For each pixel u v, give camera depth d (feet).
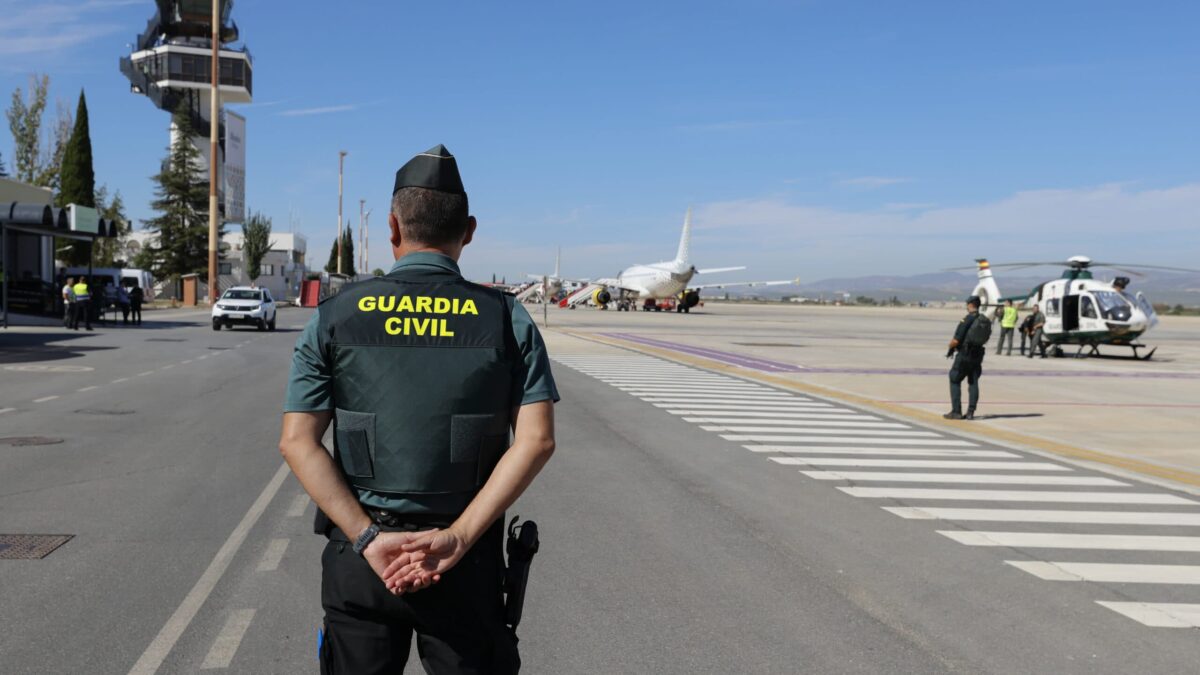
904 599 18.40
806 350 104.58
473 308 8.20
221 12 260.21
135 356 74.33
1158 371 84.69
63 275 123.85
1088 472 33.42
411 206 8.50
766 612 17.43
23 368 62.59
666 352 95.20
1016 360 97.25
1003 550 22.34
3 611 16.52
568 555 21.02
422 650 8.34
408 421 7.86
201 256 252.83
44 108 201.57
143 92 251.60
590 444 36.73
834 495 28.30
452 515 8.02
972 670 14.84
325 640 8.41
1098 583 19.83
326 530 8.38
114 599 17.29
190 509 24.45
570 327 147.84
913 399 57.26
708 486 29.12
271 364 69.21
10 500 25.12
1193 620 17.49
